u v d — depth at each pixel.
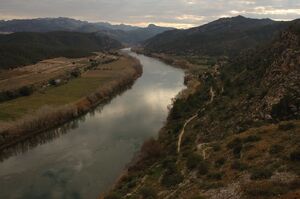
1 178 53.06
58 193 47.38
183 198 32.31
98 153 62.69
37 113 80.75
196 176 37.12
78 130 78.69
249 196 26.45
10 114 81.94
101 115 92.00
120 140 69.62
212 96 87.88
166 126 74.69
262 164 32.31
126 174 51.28
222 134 54.12
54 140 72.31
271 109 51.81
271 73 66.75
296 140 34.75
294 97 50.25
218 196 29.30
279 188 25.69
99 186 49.00
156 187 40.38
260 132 41.59
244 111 59.28
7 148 67.31
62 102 96.50
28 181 51.69
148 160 54.22
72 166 56.97
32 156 62.84
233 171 33.56
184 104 86.25
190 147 53.94
